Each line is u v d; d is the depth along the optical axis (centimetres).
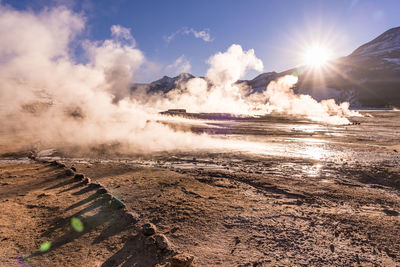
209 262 370
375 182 904
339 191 750
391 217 548
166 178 874
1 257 383
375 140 2084
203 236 452
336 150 1602
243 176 926
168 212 558
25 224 500
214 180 853
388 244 425
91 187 748
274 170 1064
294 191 744
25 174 950
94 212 556
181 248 411
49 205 603
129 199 651
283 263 368
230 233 464
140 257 384
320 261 373
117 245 420
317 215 552
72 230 474
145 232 448
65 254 394
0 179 873
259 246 418
